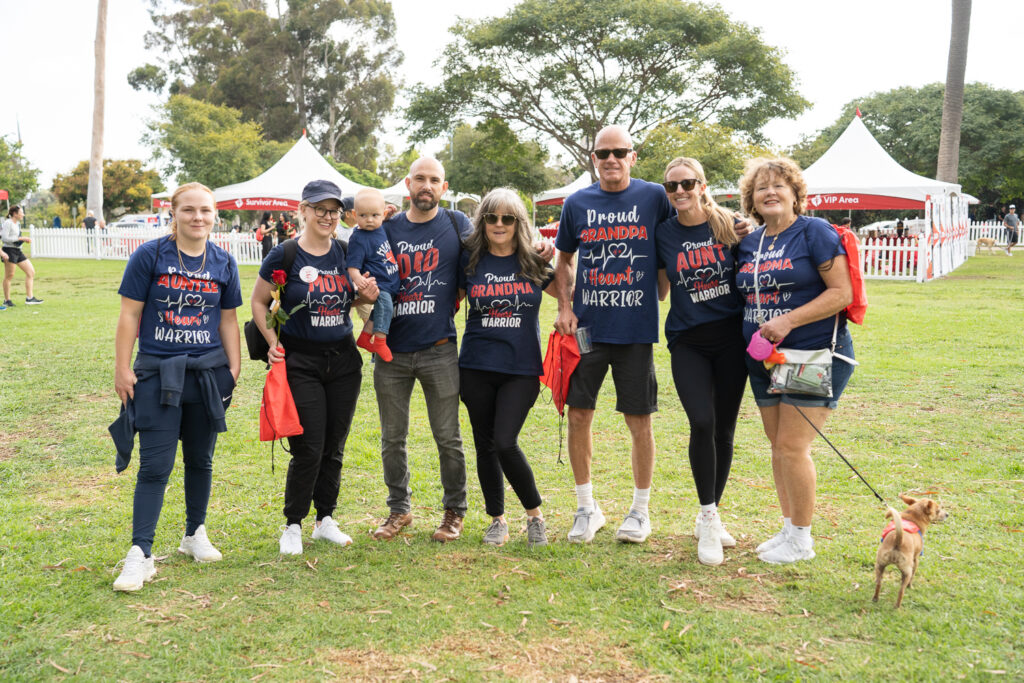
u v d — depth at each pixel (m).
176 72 57.84
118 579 3.54
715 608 3.33
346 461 5.49
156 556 3.94
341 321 4.00
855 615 3.22
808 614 3.24
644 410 4.05
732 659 2.92
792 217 3.76
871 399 6.86
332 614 3.31
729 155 25.27
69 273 21.62
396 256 4.06
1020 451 5.37
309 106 58.31
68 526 4.33
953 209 22.59
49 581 3.62
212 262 3.79
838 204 19.98
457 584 3.61
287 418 3.80
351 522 4.46
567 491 4.96
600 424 6.39
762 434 6.05
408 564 3.85
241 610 3.36
